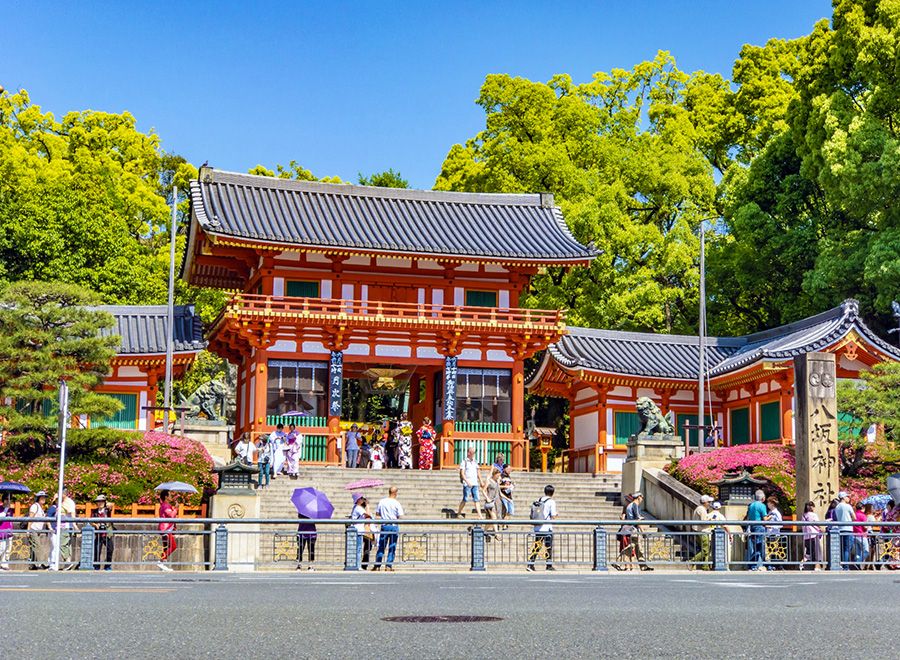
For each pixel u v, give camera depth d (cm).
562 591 1656
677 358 5453
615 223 6256
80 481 3709
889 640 987
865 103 5650
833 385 3506
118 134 8381
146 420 4925
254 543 3173
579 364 5100
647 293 6094
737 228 6159
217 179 5275
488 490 3725
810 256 5991
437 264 5241
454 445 5069
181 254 7006
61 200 6219
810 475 3459
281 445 4319
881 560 2791
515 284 5303
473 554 2645
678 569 3039
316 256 5103
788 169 6328
